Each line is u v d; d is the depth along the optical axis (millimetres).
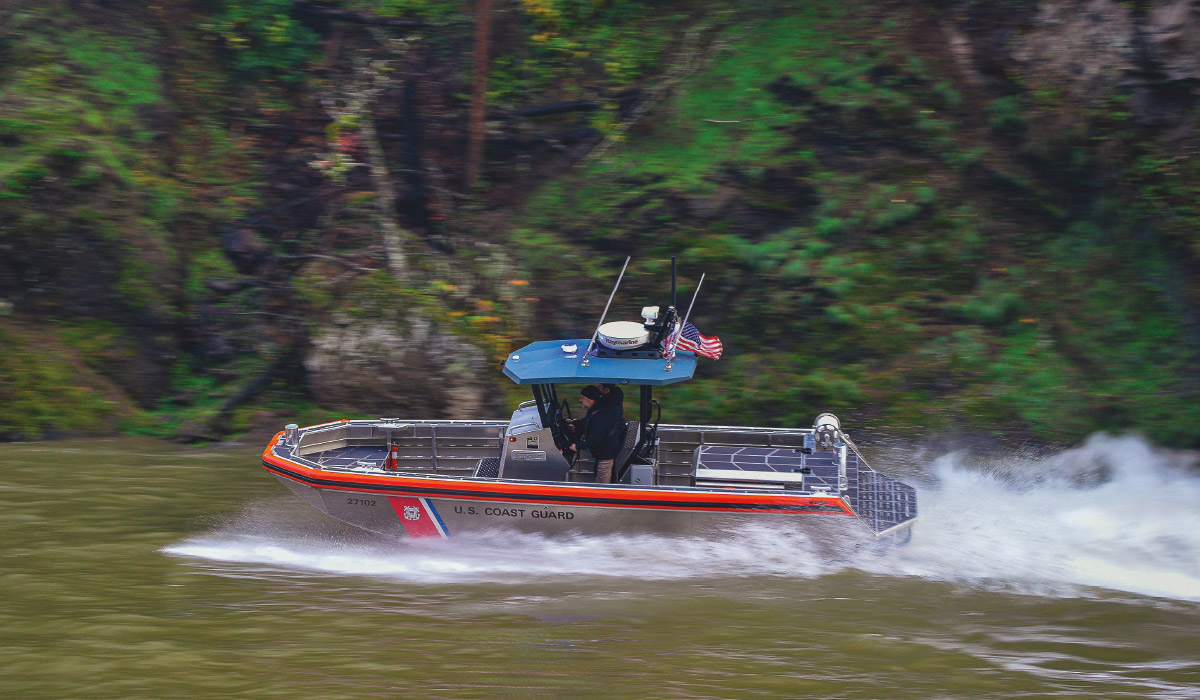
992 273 34000
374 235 35781
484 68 37594
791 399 32000
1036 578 20094
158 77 38031
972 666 15766
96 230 32562
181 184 36188
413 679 14867
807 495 19703
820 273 33656
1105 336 32500
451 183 37656
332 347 32500
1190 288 32781
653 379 20062
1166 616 18109
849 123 36562
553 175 37625
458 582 19594
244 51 39625
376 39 40500
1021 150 35781
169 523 22641
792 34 39062
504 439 21359
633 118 38188
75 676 14820
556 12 40250
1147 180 34125
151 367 32250
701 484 20906
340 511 21359
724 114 37406
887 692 14711
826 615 17969
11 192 31750
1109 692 14812
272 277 34625
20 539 21250
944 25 38000
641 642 16578
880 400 31656
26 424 29594
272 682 14680
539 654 15938
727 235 34594
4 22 36219
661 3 40969
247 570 19891
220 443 29797
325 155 37594
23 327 31438
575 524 20375
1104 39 35125
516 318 33375
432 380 32000
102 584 18797
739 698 14375
